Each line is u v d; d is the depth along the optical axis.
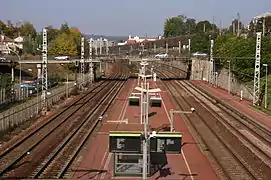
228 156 38.25
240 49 87.69
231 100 79.56
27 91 74.31
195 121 57.84
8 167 31.62
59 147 39.16
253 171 32.75
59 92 78.31
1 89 61.78
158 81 120.38
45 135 44.75
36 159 34.88
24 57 107.00
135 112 64.56
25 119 52.50
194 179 31.02
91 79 108.75
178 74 146.88
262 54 82.56
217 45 115.12
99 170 32.69
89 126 51.72
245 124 54.75
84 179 27.75
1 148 38.38
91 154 37.91
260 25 137.88
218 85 105.69
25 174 30.45
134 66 187.25
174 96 87.12
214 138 46.41
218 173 32.81
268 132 50.09
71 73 124.50
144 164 24.00
